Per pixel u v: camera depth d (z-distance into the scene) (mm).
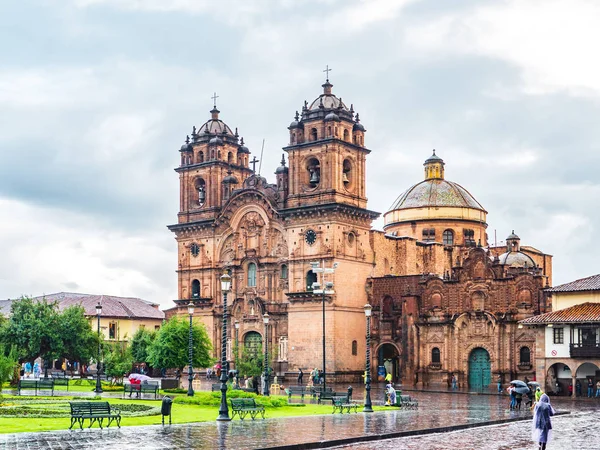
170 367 92250
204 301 117750
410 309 104000
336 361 104625
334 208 105438
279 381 107812
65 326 101062
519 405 64750
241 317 114438
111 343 129250
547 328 86875
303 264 108000
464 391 92562
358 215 109438
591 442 41312
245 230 116188
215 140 121312
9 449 34250
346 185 110438
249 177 117250
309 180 110562
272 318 111438
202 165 121625
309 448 38562
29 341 99062
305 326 106938
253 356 110125
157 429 43469
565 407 68938
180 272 121812
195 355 91938
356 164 111188
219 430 43625
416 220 129500
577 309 87062
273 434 42125
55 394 72750
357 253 109500
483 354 99562
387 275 111688
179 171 124438
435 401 75875
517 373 96188
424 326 103250
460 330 100812
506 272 100312
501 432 47344
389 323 107312
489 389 95750
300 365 106875
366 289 110250
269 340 111438
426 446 39812
